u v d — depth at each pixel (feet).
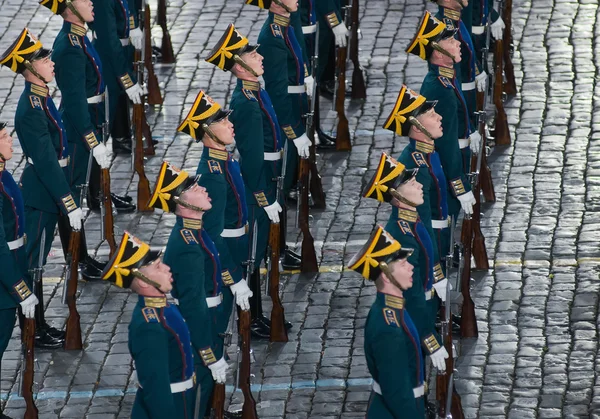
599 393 114.21
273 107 133.49
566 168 157.07
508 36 174.19
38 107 122.72
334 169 160.66
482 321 127.24
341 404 115.24
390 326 92.84
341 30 160.25
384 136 168.66
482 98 144.05
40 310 126.00
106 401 117.50
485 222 146.30
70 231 134.92
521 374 118.21
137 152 150.71
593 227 143.64
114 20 149.28
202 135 111.14
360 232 146.20
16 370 122.83
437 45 122.93
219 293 106.83
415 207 104.22
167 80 185.16
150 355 93.20
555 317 126.93
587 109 171.32
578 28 195.42
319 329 127.95
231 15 206.80
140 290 94.02
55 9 134.51
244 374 110.22
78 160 135.44
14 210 118.52
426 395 105.50
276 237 123.34
